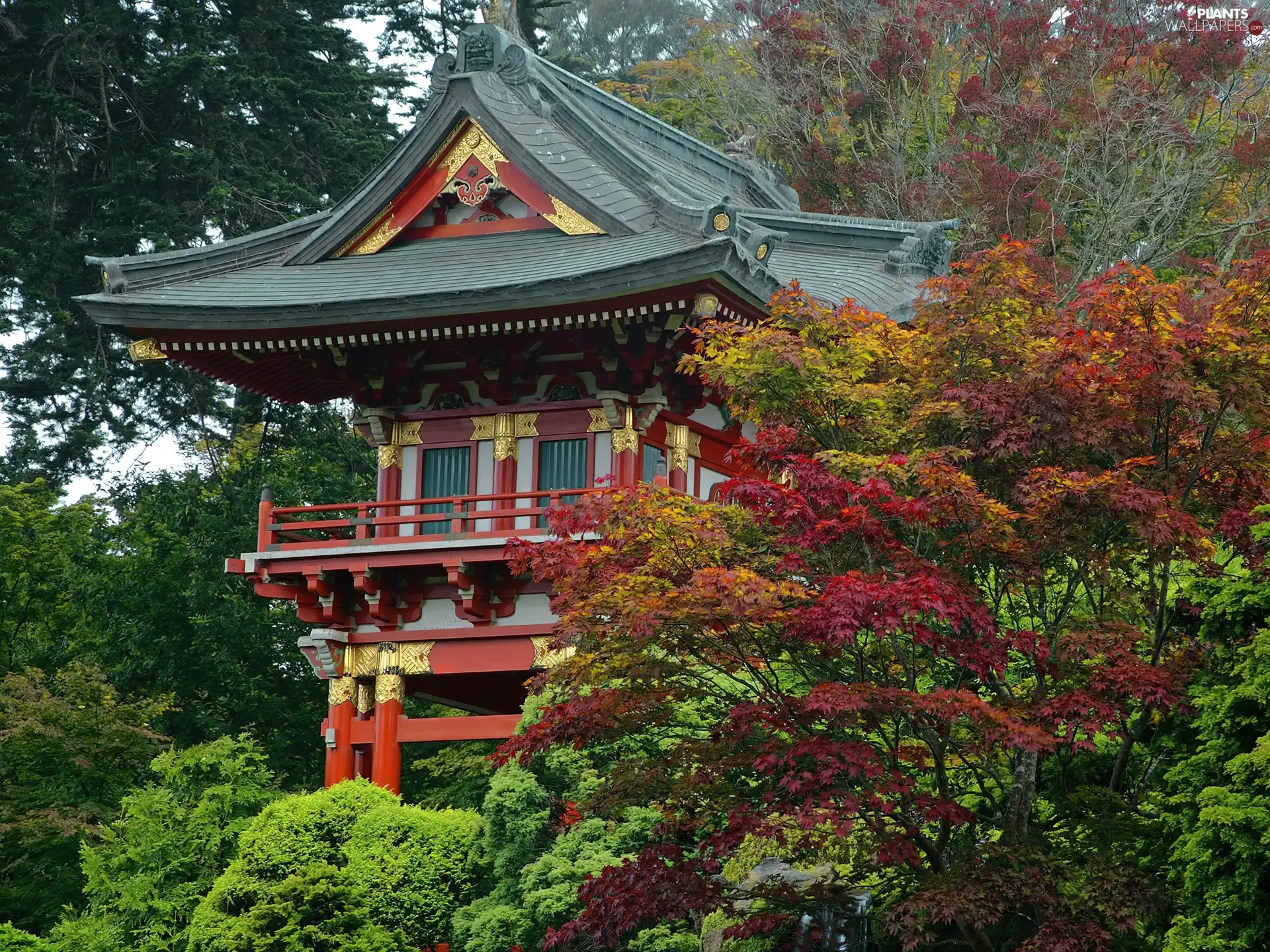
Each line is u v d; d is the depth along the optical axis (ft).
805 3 196.13
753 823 57.77
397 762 92.84
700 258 83.71
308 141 176.24
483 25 102.37
